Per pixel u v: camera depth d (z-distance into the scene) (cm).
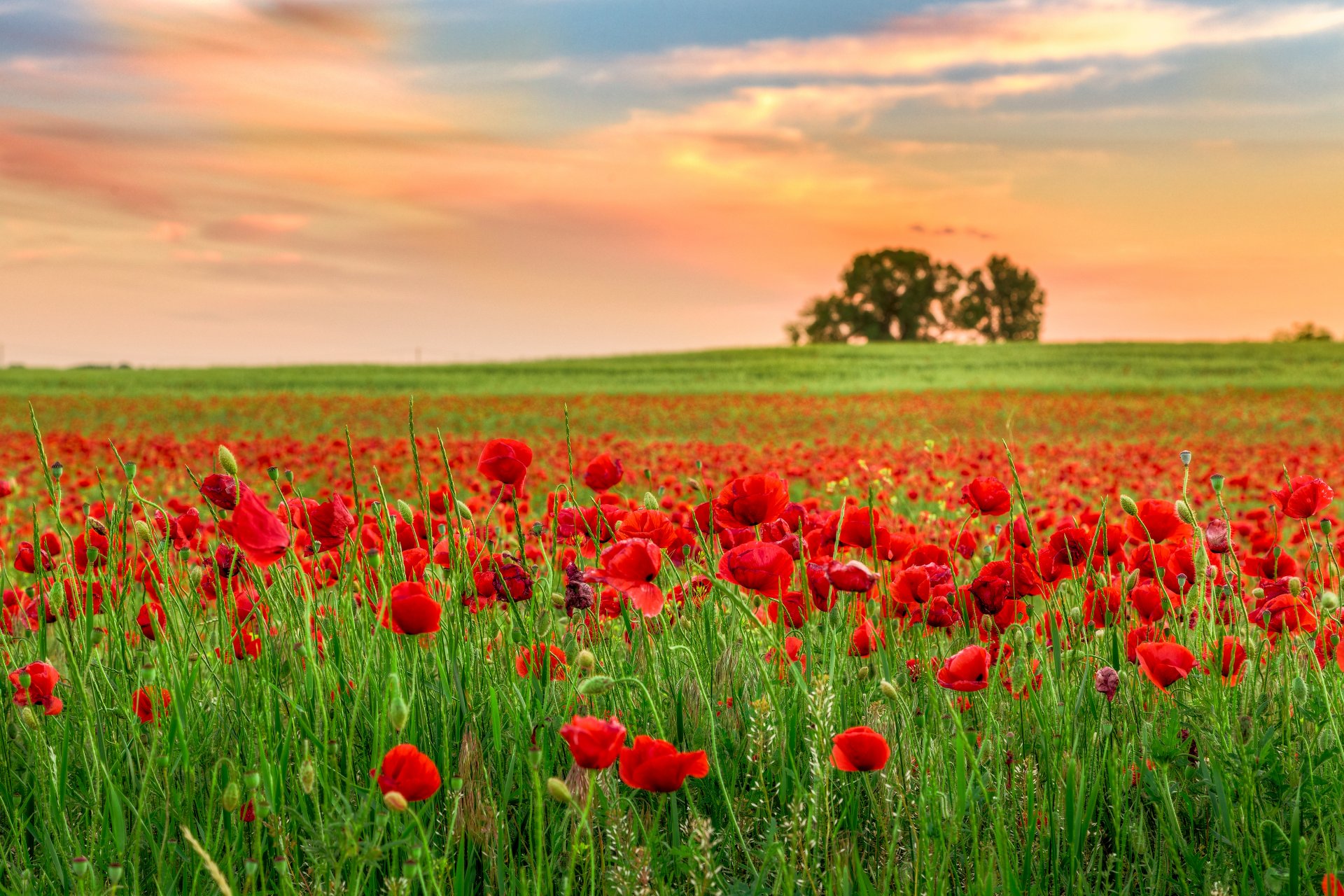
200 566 269
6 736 221
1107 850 207
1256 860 181
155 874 194
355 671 231
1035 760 220
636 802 208
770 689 192
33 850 206
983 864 184
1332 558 263
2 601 267
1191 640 253
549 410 2809
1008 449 240
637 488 1075
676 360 6109
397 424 2425
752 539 248
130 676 237
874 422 2378
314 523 221
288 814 192
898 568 253
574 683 215
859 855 193
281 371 5441
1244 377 4212
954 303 10269
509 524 412
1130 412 2589
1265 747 194
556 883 185
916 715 223
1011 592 238
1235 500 933
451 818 189
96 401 3234
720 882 182
